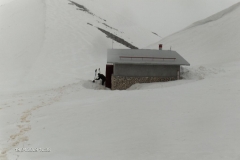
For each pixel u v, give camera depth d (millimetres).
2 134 9664
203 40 57375
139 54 25953
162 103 12234
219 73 22750
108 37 77625
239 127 8000
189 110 10633
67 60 50375
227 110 9891
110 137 8633
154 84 22406
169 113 10523
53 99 17688
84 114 11633
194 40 59406
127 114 10953
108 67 27562
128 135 8609
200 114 9906
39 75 38250
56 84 31312
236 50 42531
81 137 8836
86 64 49656
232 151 6547
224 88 14133
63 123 10586
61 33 66250
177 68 24297
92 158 7148
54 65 45844
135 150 7441
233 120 8695
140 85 22922
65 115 11789
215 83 16438
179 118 9750
